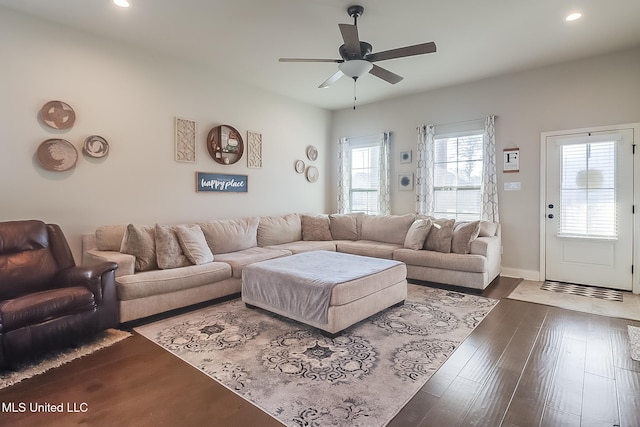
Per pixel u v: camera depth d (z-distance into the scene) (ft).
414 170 18.19
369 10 9.87
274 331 9.40
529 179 14.89
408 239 15.05
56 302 7.71
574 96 13.74
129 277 9.65
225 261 12.51
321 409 5.97
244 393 6.46
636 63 12.55
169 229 11.62
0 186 9.75
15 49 9.89
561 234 14.26
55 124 10.61
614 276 13.32
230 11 9.93
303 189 19.77
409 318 10.34
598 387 6.60
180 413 5.85
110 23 10.66
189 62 13.89
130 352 8.13
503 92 15.35
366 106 19.98
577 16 10.23
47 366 7.44
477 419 5.68
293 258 12.14
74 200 11.10
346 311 9.00
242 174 16.37
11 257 8.89
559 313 10.71
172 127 13.57
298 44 12.18
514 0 9.37
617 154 13.02
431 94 17.43
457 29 11.03
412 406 6.06
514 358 7.80
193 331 9.39
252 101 16.67
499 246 15.15
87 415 5.79
